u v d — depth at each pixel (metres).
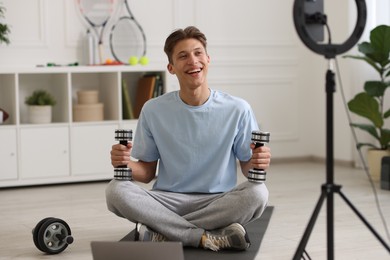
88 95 5.12
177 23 5.58
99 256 2.23
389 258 2.73
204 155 2.86
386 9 5.19
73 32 5.27
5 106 5.09
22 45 5.12
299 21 2.39
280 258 2.75
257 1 5.84
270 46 5.90
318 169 5.54
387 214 3.66
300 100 6.05
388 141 4.88
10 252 2.96
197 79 2.77
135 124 5.12
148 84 5.22
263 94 5.91
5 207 4.09
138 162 2.98
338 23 5.61
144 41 5.41
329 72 2.39
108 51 5.37
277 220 3.53
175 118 2.87
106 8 5.33
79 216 3.74
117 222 3.56
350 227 3.33
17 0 5.10
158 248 2.18
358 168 5.54
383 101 5.25
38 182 4.87
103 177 5.03
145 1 5.48
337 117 5.74
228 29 5.75
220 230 2.79
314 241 3.04
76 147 4.95
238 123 2.86
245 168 2.93
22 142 4.82
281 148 6.01
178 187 2.92
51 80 5.28
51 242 2.90
